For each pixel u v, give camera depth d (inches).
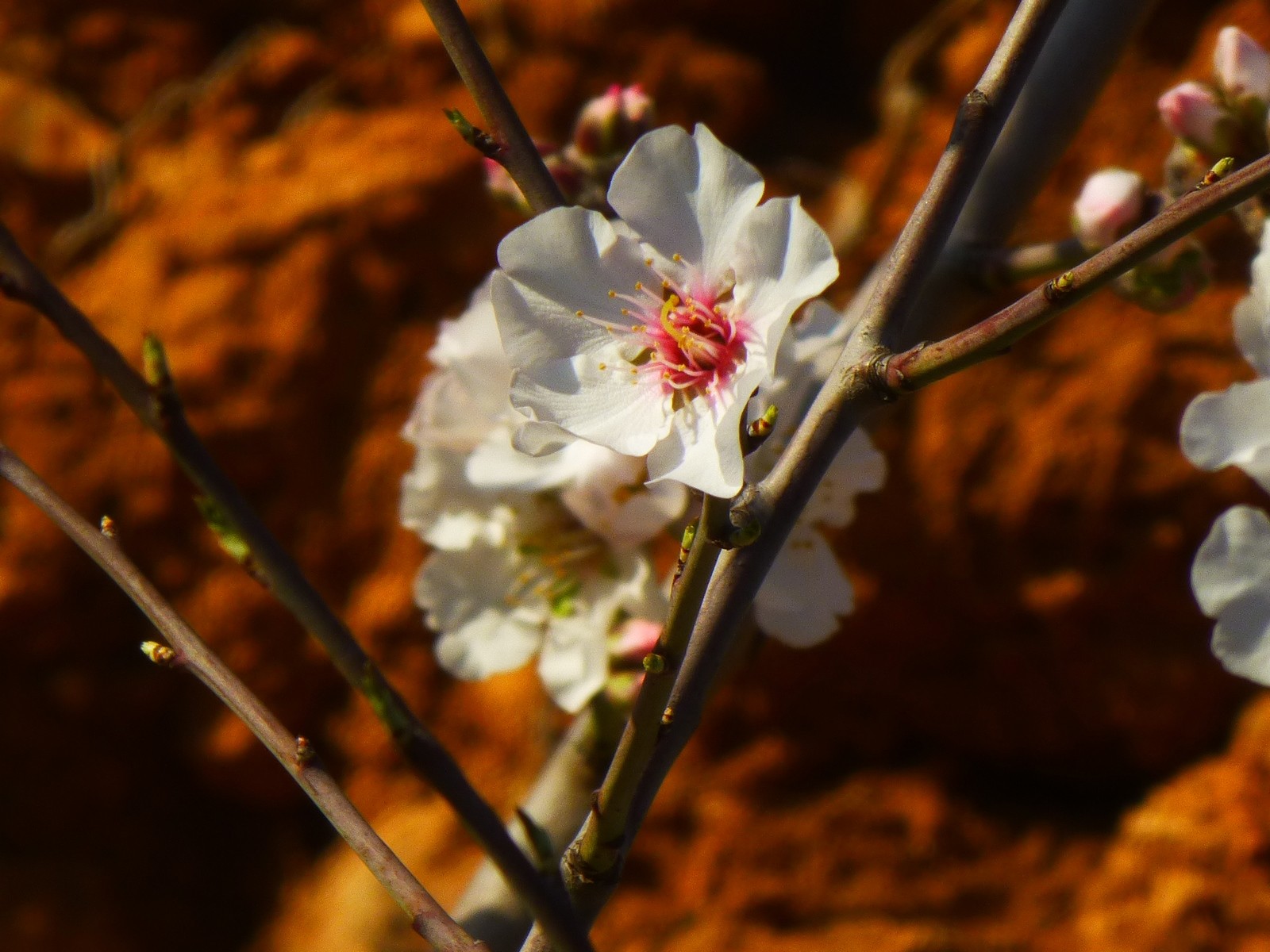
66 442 31.1
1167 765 28.2
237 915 31.8
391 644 30.7
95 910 30.5
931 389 28.4
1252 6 29.4
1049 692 28.1
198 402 30.9
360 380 31.7
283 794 31.9
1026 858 27.9
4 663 30.8
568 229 16.8
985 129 16.6
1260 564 17.0
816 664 28.6
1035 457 27.8
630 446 16.6
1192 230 15.5
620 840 15.9
